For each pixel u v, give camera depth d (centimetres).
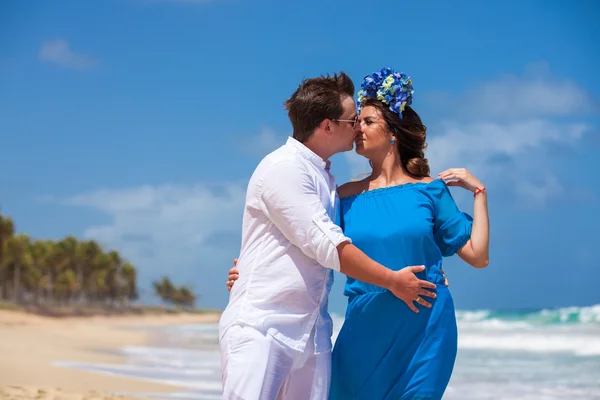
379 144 375
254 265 337
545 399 984
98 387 1070
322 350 341
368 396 356
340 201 378
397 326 352
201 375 1289
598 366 1371
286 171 333
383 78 379
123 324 7062
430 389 346
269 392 325
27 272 8538
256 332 327
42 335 2834
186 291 13950
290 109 351
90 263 10394
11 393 846
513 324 2975
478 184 370
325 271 342
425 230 353
